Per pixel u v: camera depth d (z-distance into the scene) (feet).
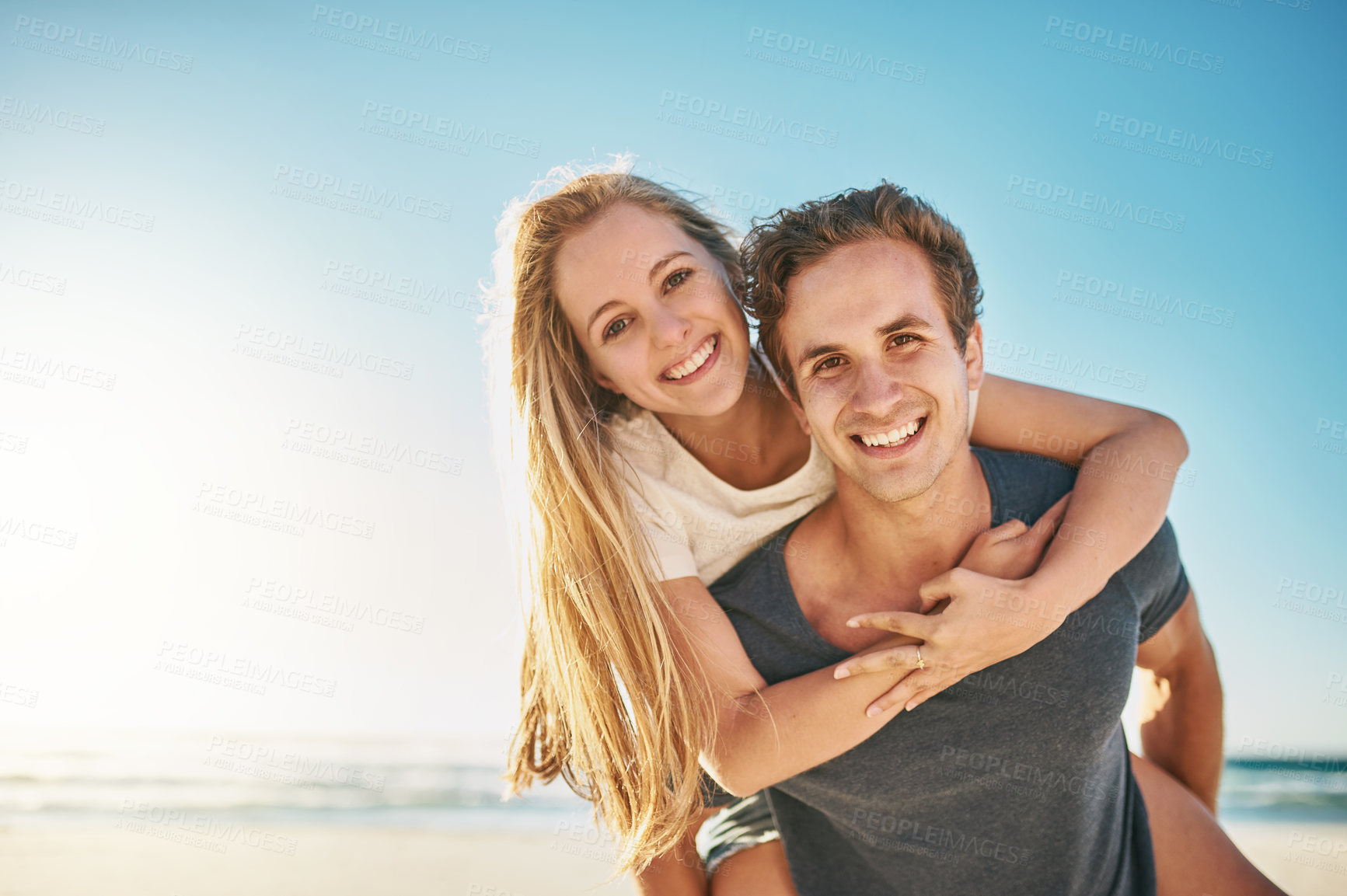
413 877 18.70
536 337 6.63
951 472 5.44
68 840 21.89
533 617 7.03
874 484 5.25
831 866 6.08
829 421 5.22
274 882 18.11
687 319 6.23
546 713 7.15
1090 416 6.19
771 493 6.25
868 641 5.65
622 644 6.07
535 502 6.53
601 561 6.24
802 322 5.17
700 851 6.89
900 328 5.01
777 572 6.02
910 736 5.41
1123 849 5.97
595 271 6.33
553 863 19.75
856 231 5.08
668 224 6.59
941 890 5.79
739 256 6.34
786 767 5.37
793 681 5.51
